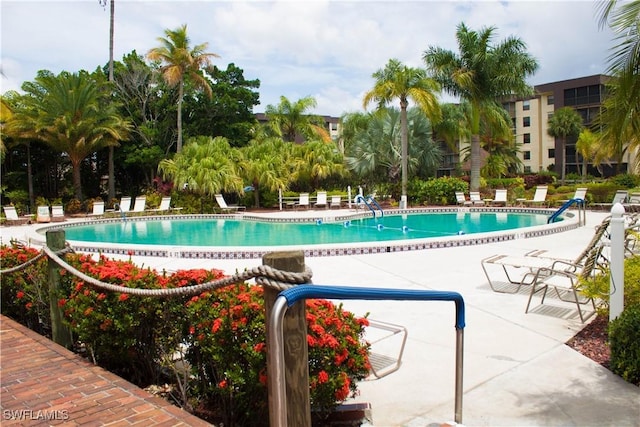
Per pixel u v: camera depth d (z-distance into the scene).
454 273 7.78
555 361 4.01
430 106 22.19
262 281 1.81
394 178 27.64
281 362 1.63
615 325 3.74
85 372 3.66
